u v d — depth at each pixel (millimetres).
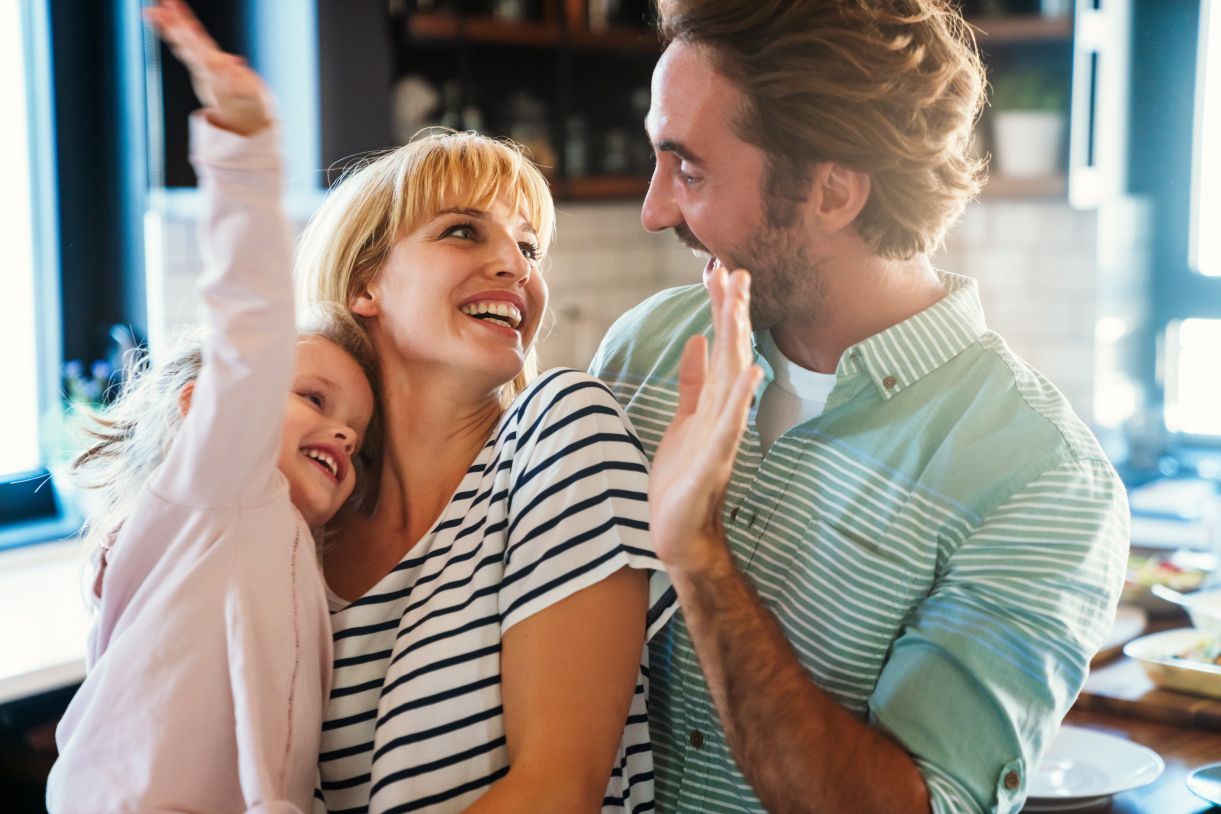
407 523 1433
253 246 1088
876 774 1262
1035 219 3889
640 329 1688
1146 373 4121
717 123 1396
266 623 1220
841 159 1372
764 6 1365
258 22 2992
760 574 1477
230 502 1207
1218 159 3939
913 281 1493
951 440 1400
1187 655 2045
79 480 1580
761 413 1562
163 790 1194
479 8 3467
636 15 3975
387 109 3062
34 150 3100
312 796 1299
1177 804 1646
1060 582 1325
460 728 1282
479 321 1416
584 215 4207
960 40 1538
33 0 3055
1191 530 3016
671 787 1497
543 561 1285
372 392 1453
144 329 3172
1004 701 1303
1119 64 3922
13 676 2154
